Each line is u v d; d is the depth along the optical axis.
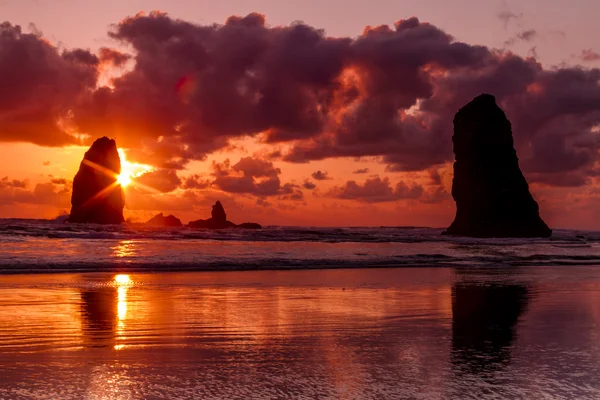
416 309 17.11
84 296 19.19
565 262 40.88
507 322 14.87
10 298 18.41
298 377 9.28
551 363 10.31
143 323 14.30
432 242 72.44
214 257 36.66
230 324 14.25
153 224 137.12
